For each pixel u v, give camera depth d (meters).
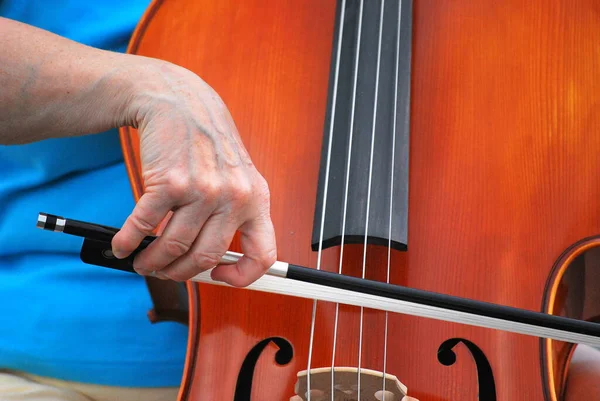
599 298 1.07
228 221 0.85
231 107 1.04
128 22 1.12
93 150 1.10
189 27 1.07
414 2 1.09
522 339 0.98
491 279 1.00
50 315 1.08
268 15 1.08
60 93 0.89
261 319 0.97
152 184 0.85
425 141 1.03
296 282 0.90
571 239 1.03
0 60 0.89
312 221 1.00
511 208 1.02
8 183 1.09
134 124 0.89
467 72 1.06
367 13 1.08
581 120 1.06
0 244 1.09
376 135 1.01
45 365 1.08
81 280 1.09
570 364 1.08
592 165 1.05
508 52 1.07
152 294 1.06
